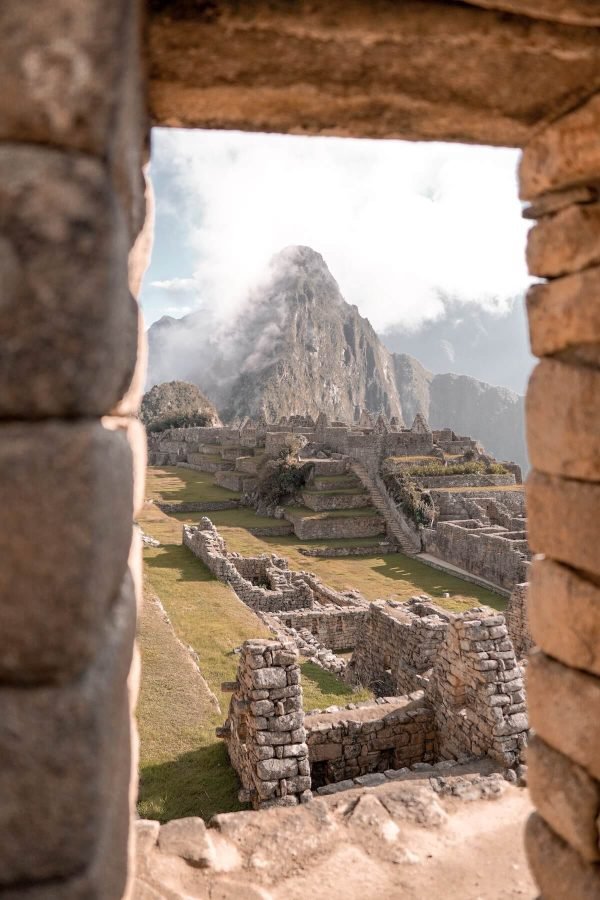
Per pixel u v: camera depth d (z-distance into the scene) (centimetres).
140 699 1064
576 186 305
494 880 429
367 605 2173
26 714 159
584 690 296
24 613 156
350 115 295
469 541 3400
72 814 161
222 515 4869
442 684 948
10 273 151
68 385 154
